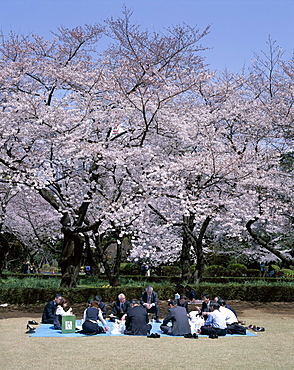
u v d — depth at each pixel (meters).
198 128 16.89
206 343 9.61
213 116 18.70
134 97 15.93
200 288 19.00
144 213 16.75
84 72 17.58
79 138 15.16
